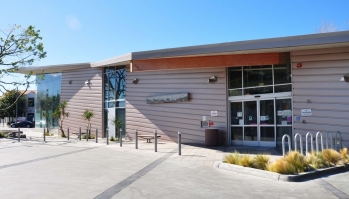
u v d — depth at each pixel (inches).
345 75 446.9
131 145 622.5
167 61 603.2
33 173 332.8
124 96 789.9
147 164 391.2
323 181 291.7
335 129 461.1
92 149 557.6
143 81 732.7
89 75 899.4
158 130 690.2
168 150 529.3
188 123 636.1
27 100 2290.8
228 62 551.5
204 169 356.2
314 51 482.6
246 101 575.8
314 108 480.7
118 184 280.5
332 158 354.0
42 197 236.7
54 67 892.6
